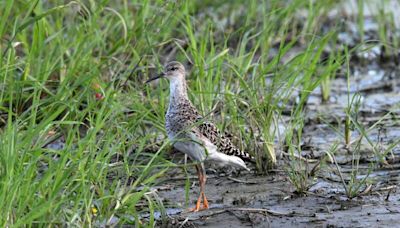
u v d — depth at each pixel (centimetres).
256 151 1377
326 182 1327
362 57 2200
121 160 1360
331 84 2020
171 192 1300
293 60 1584
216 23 1972
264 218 1155
